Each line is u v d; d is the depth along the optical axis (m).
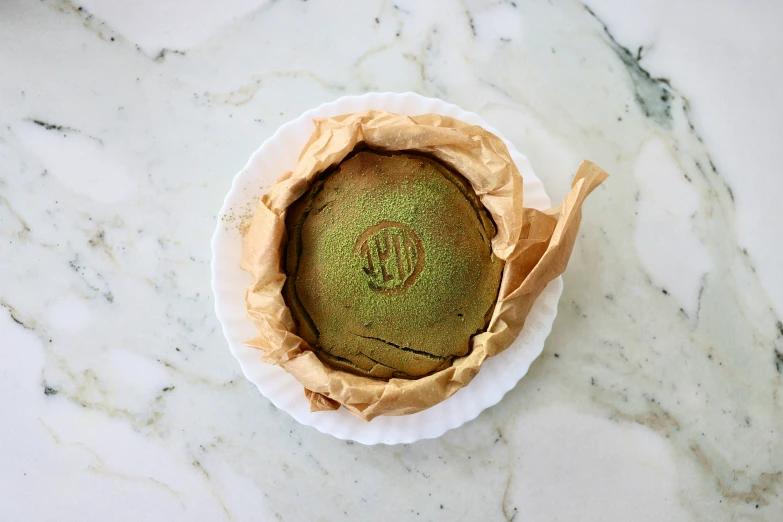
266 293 0.56
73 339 0.68
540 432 0.69
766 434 0.69
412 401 0.57
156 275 0.68
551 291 0.62
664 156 0.69
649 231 0.69
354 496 0.69
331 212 0.57
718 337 0.69
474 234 0.58
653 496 0.69
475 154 0.57
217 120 0.68
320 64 0.68
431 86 0.69
